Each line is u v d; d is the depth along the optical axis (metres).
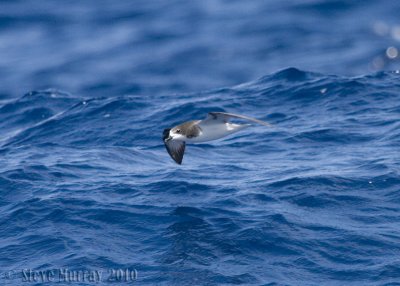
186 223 44.12
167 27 124.81
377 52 103.12
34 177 52.09
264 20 121.94
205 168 53.62
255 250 40.88
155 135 64.19
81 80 103.19
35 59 114.81
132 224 44.41
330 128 60.91
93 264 40.19
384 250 40.53
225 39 115.31
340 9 122.62
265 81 74.56
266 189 48.19
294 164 53.69
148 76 102.44
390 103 66.12
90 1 145.62
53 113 73.31
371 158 53.12
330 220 44.03
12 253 41.94
